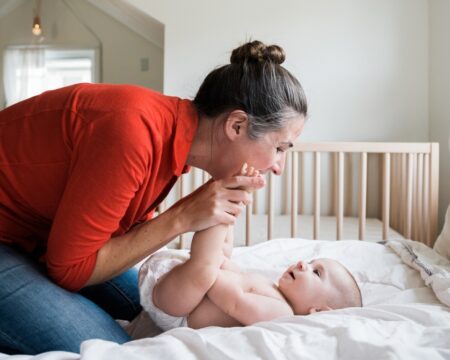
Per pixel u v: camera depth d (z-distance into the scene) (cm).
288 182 307
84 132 75
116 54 429
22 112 82
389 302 114
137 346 69
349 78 301
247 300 92
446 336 75
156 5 312
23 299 76
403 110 298
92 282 83
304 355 66
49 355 66
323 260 114
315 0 303
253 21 306
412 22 296
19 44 443
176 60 311
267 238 218
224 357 65
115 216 75
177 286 87
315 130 304
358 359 66
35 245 92
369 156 303
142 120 75
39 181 81
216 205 85
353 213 305
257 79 83
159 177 84
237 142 85
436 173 210
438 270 124
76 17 433
